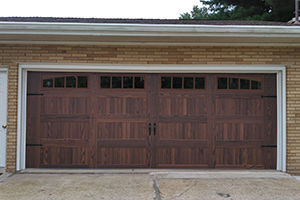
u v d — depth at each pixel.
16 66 5.30
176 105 5.55
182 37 5.11
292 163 5.33
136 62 5.41
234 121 5.54
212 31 4.95
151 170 5.38
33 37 5.12
